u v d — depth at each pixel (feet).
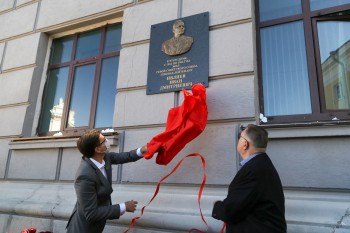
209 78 11.01
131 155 9.52
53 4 16.56
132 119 12.08
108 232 10.87
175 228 9.87
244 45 10.73
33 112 15.60
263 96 10.80
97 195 8.09
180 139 9.68
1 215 13.30
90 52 15.74
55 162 13.50
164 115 11.47
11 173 14.55
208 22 11.51
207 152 10.30
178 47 11.72
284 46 11.18
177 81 11.50
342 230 7.90
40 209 12.39
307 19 10.91
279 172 9.27
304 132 9.09
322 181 8.76
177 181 10.55
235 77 10.61
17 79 16.19
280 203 6.28
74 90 15.57
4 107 16.11
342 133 8.68
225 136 10.17
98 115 14.46
